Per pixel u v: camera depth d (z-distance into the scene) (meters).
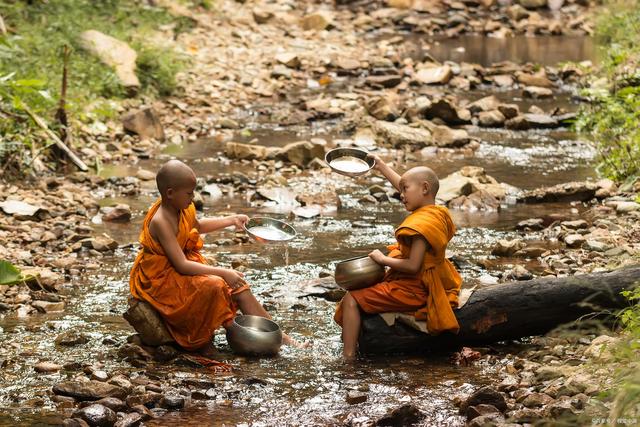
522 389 7.02
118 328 8.44
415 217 7.84
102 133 15.36
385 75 20.66
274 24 24.34
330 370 7.63
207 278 7.85
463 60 22.39
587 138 16.27
